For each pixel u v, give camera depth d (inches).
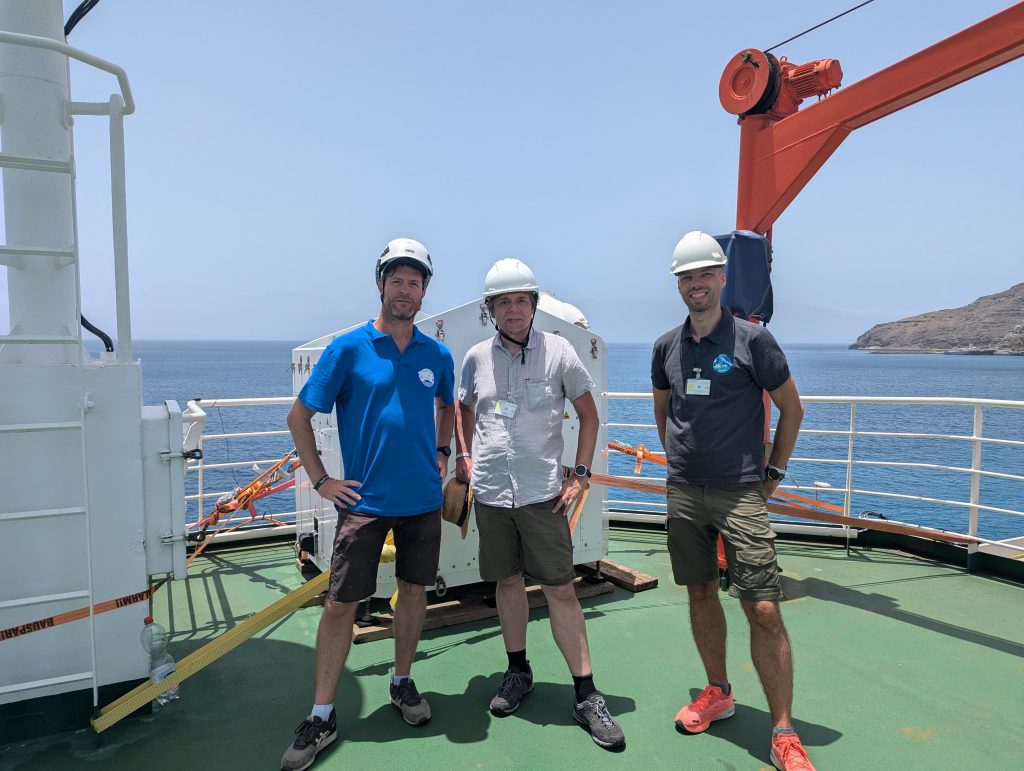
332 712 105.4
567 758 102.7
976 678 130.2
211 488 597.6
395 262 103.7
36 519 103.5
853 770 100.3
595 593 171.6
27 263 107.9
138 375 107.5
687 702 120.3
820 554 212.2
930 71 138.6
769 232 185.3
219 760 102.3
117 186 104.0
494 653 139.3
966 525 557.3
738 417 104.4
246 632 112.7
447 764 100.9
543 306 175.5
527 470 111.7
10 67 105.6
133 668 111.0
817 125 162.7
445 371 116.2
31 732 106.7
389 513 105.2
